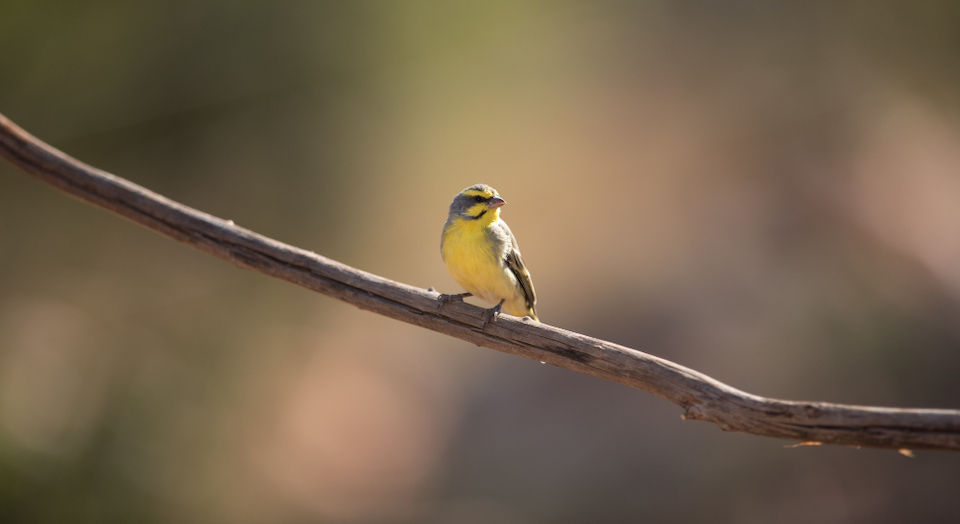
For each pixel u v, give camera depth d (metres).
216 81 16.66
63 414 12.84
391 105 19.89
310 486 14.04
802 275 17.78
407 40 19.67
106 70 15.29
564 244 21.33
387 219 20.50
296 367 16.94
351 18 18.31
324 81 18.34
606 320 17.88
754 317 16.58
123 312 15.41
